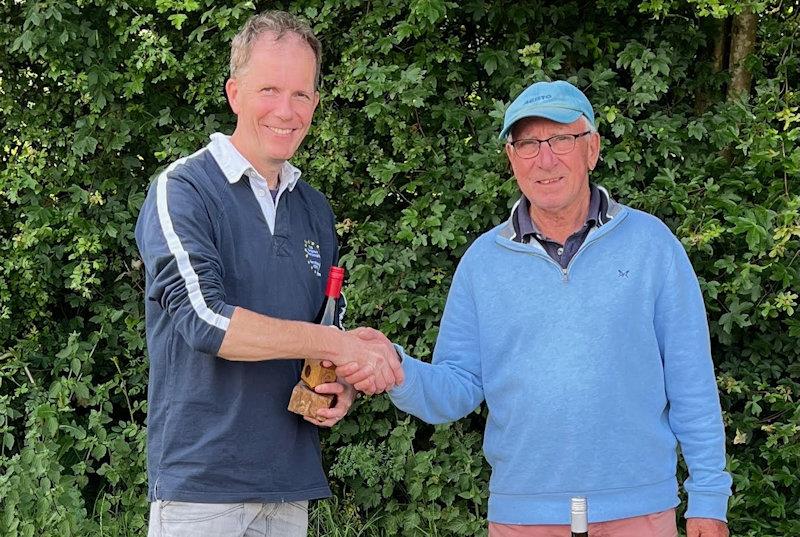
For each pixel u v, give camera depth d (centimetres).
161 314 215
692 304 230
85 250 386
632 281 225
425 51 364
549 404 223
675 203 345
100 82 376
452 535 371
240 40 219
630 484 221
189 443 211
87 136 382
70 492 358
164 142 376
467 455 365
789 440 354
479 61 363
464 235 368
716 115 369
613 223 229
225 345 199
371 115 355
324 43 378
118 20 370
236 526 213
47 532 349
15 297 397
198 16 380
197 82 383
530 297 229
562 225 234
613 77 370
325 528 367
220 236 212
